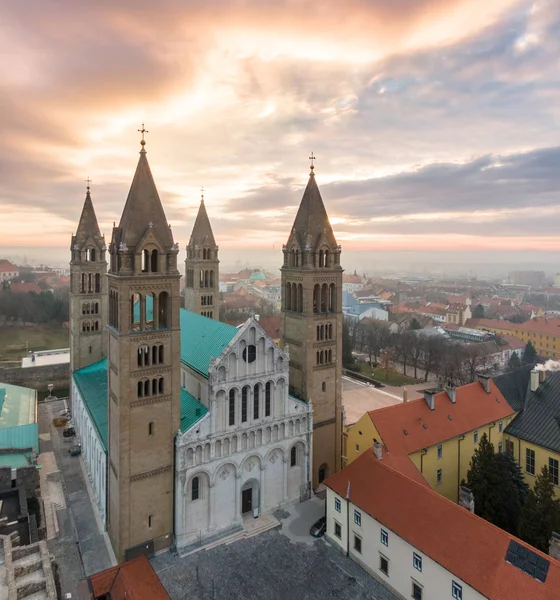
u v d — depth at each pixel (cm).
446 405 7244
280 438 6347
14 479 6266
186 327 7550
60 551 5562
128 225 5075
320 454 7150
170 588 4950
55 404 11100
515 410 7800
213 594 4872
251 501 6303
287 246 6988
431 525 4566
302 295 6800
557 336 18150
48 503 6606
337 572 5234
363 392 12600
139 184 5166
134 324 5578
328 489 5791
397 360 15825
